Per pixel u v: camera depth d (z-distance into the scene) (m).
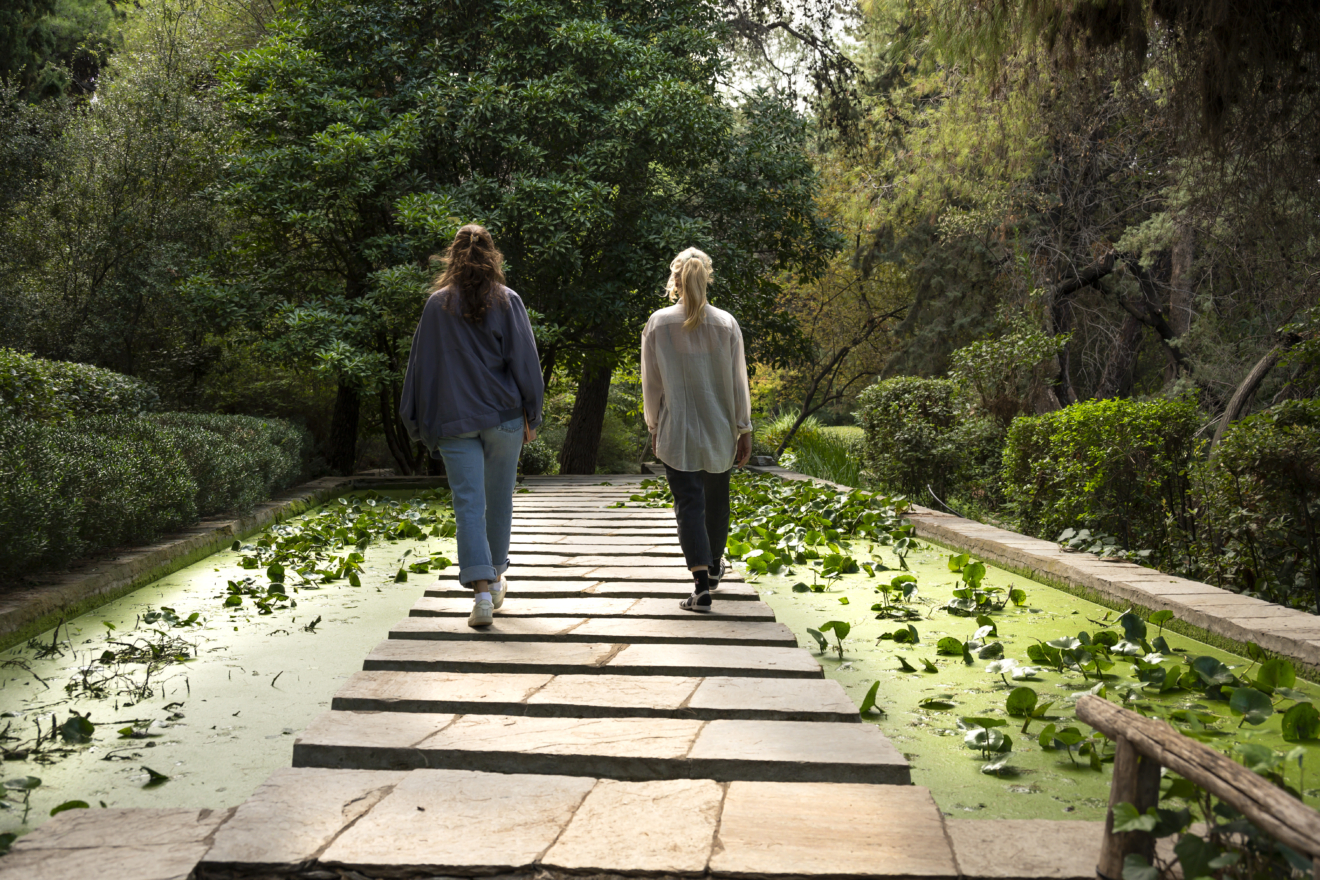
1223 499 4.90
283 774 2.23
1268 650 3.34
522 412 3.64
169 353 11.56
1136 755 1.62
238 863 1.78
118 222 11.02
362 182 10.08
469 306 3.47
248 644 3.66
